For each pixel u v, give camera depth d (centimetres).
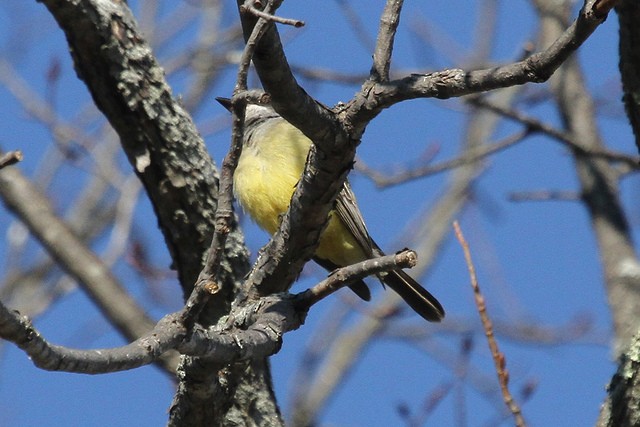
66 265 1241
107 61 988
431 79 739
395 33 777
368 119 766
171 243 1038
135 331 1210
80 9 963
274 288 888
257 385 1005
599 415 852
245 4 663
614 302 1286
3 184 1280
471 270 909
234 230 1038
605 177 1391
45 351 543
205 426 818
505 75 712
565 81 1469
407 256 772
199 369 761
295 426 1573
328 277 808
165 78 1020
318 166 799
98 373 579
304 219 845
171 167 1006
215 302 1029
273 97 723
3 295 1619
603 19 663
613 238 1338
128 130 1006
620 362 852
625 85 938
